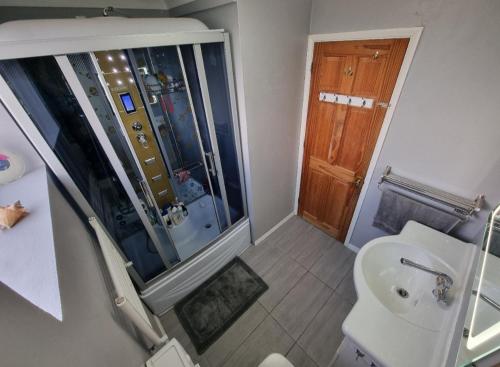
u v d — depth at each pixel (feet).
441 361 2.73
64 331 1.77
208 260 6.59
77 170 3.79
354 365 3.81
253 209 7.14
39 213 2.45
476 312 2.45
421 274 4.17
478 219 4.36
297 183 8.26
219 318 5.99
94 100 3.72
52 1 4.18
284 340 5.50
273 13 4.61
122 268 4.03
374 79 4.90
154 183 5.94
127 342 2.97
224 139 6.05
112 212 4.68
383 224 6.15
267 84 5.35
